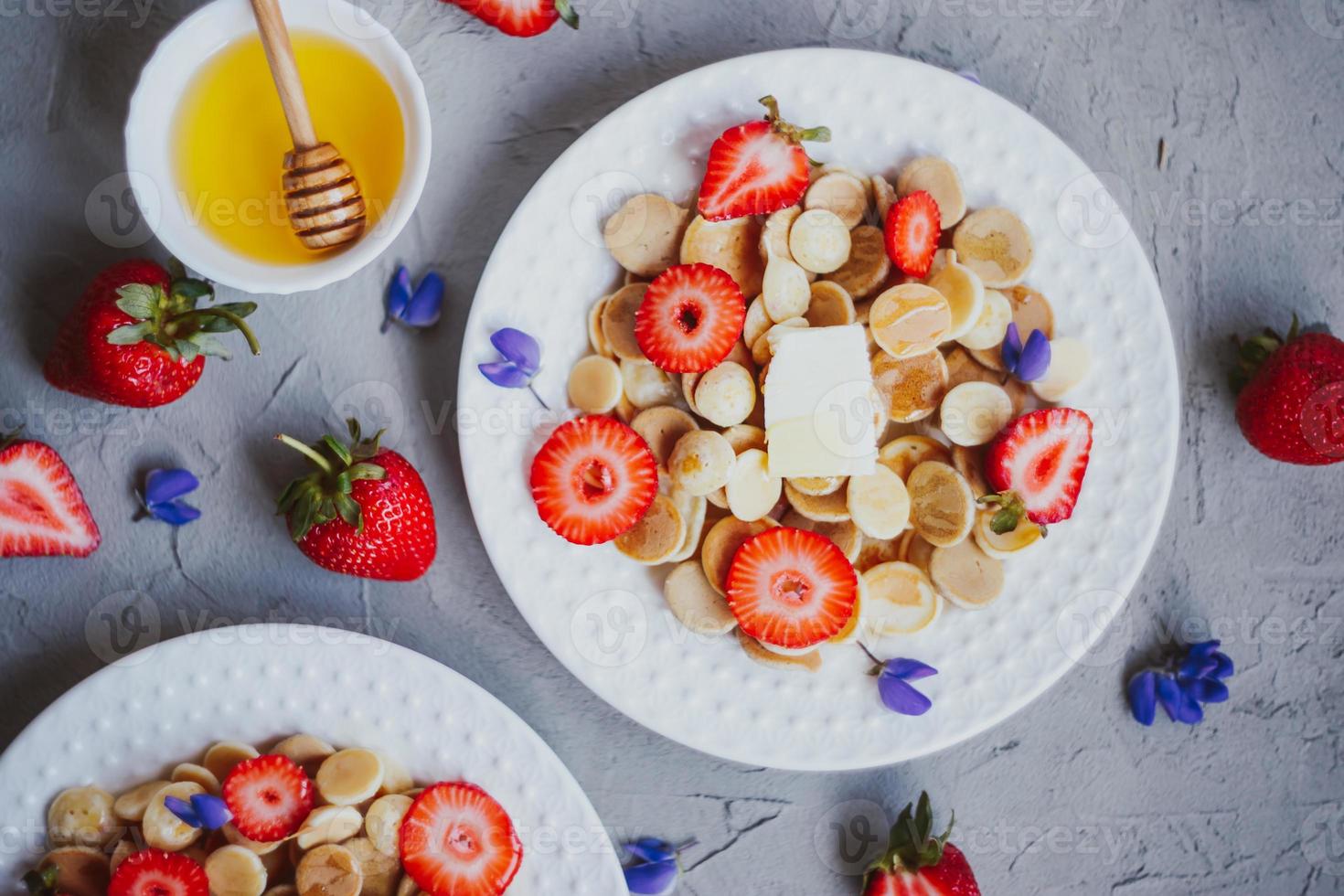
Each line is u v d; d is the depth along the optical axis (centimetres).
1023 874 71
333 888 67
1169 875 71
